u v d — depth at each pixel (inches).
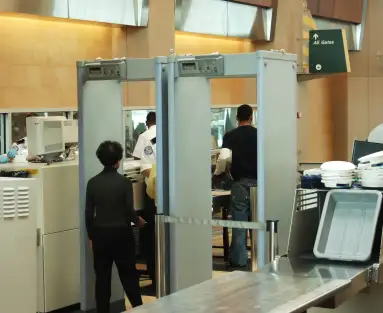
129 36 429.7
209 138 259.1
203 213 256.8
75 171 279.3
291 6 566.6
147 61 251.4
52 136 287.9
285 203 235.6
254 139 331.3
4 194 244.1
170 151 245.0
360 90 746.2
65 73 389.1
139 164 316.2
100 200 248.2
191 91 251.1
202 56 237.6
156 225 247.6
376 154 199.6
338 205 200.5
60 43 385.7
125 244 249.8
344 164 201.6
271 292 160.2
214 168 375.6
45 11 361.7
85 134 266.5
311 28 549.3
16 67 360.2
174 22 450.3
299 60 516.7
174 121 244.7
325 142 721.6
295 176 240.2
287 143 237.3
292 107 239.6
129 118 430.0
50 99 379.6
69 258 277.3
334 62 508.7
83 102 265.9
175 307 149.2
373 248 193.0
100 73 261.6
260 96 226.1
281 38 566.3
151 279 311.9
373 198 194.5
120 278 253.4
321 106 713.0
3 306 243.8
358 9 735.1
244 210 333.1
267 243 227.0
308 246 204.4
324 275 176.1
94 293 272.4
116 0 403.9
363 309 209.2
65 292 275.6
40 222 267.1
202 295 158.9
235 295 158.2
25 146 313.9
